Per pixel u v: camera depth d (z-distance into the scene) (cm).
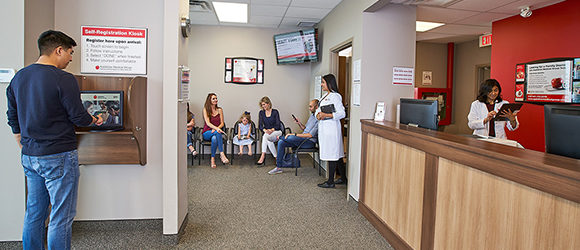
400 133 239
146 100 255
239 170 494
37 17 232
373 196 293
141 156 249
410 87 345
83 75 247
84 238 250
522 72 395
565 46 350
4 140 225
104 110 233
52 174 180
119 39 251
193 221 292
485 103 332
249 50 594
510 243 144
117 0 250
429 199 204
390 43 338
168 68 235
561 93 349
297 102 610
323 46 510
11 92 180
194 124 550
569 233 118
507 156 141
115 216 263
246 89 598
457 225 178
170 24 234
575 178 112
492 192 154
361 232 276
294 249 242
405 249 230
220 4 448
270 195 373
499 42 433
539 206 130
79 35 248
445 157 185
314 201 355
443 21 442
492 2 353
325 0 408
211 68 589
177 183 243
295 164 479
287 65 604
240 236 262
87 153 242
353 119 357
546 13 369
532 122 384
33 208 189
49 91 174
